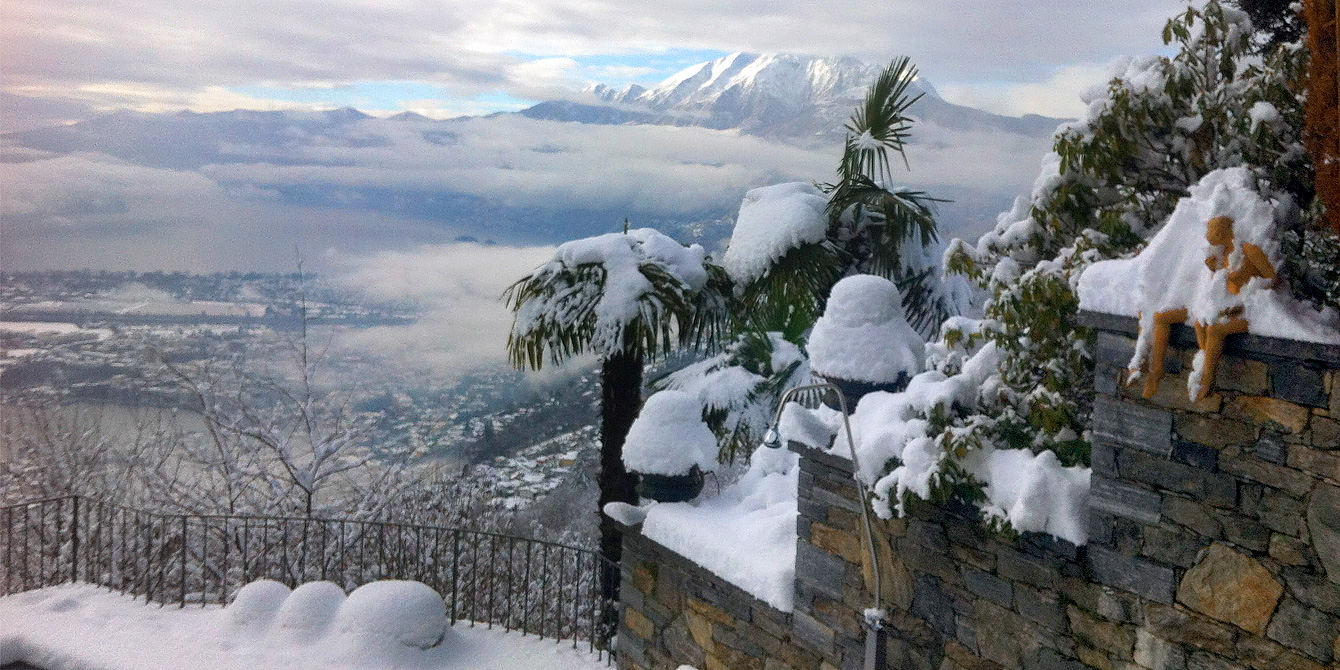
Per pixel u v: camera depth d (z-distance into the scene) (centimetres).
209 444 1399
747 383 862
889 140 841
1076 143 411
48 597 770
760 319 861
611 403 794
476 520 1498
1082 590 349
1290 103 353
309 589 718
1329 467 268
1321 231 326
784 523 556
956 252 482
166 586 1053
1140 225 407
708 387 866
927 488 393
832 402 525
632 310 754
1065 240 450
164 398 1509
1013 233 456
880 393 473
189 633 698
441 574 1251
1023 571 372
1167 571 317
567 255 801
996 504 377
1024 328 413
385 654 665
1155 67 398
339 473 1417
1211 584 303
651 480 640
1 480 1455
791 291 827
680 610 604
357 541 1276
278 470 1377
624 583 663
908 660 429
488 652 705
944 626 411
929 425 417
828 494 475
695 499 654
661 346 779
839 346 518
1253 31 397
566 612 1140
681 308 772
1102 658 342
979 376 434
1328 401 268
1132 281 326
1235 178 314
